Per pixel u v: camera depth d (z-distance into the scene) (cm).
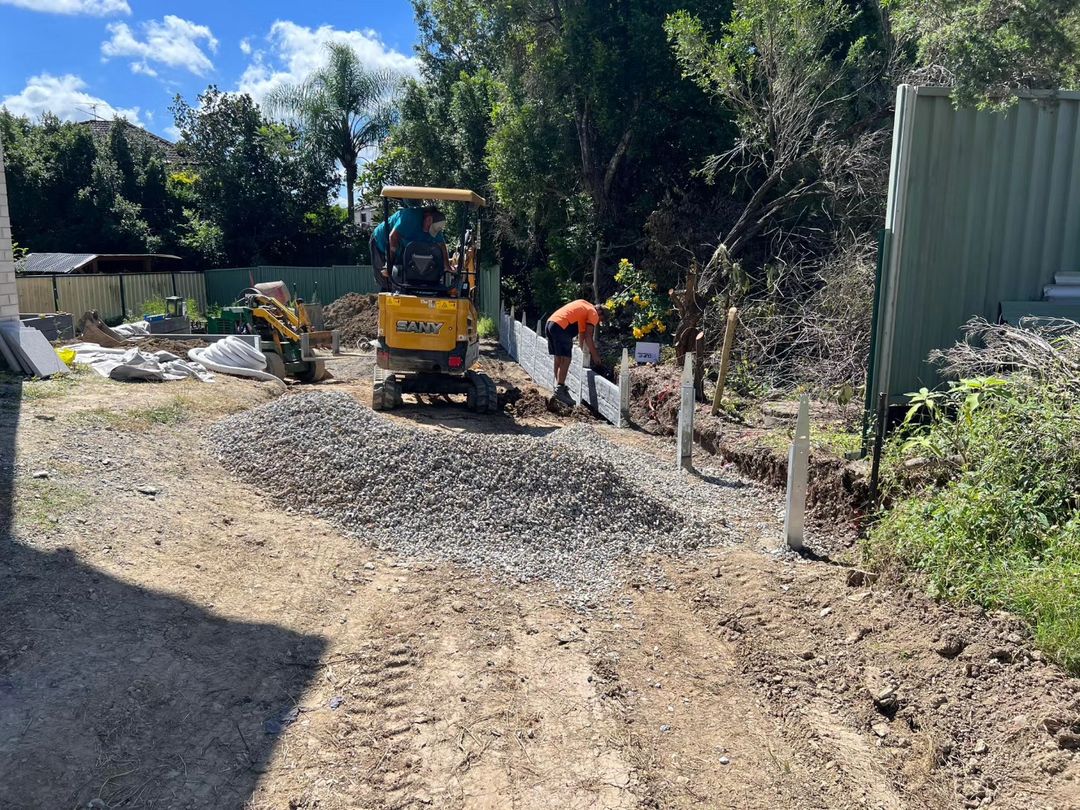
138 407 820
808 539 625
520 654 450
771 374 1056
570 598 527
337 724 376
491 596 521
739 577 550
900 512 558
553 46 1808
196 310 2477
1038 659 399
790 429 827
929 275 768
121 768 330
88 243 3125
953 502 524
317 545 582
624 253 1869
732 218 1630
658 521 646
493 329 2183
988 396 610
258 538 578
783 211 1500
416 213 1137
